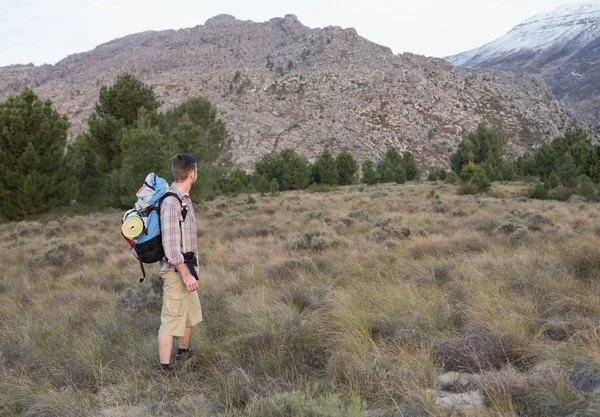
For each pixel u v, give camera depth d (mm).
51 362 4391
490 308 4496
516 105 198625
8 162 22703
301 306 5754
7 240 16219
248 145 150750
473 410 2803
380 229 12422
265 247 11023
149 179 3992
